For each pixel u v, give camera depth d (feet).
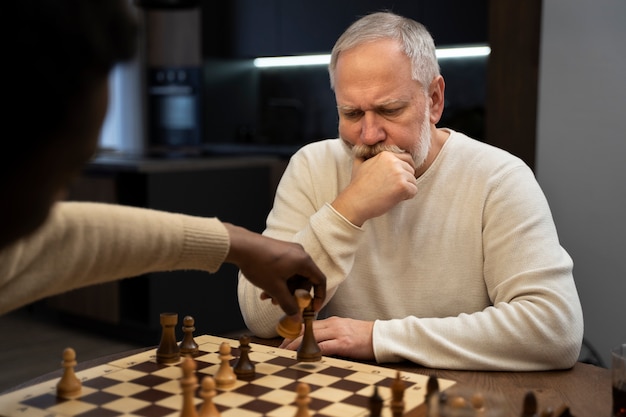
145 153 16.48
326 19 16.08
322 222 4.69
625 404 3.39
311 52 16.49
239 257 3.60
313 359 4.16
